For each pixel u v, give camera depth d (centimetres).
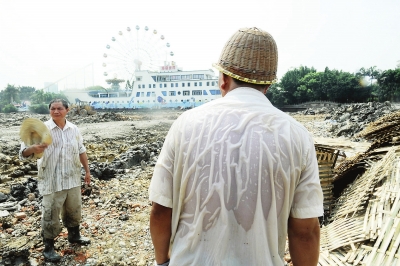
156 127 3059
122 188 763
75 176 438
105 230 516
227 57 145
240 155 125
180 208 136
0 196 641
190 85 7675
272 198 125
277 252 129
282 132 129
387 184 431
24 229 503
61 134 424
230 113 133
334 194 629
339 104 7381
